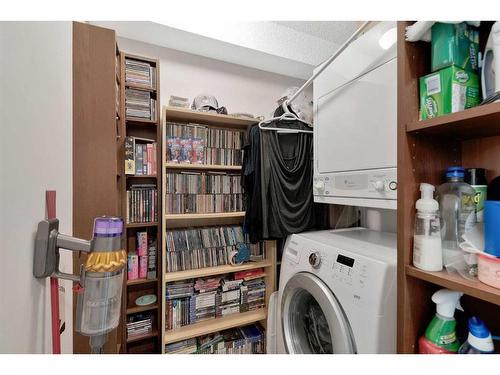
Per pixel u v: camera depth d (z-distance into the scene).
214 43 1.62
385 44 0.88
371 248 0.92
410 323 0.56
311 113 1.54
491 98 0.46
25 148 0.48
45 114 0.59
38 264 0.49
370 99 0.95
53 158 0.64
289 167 1.47
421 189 0.56
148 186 1.50
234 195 1.66
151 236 1.54
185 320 1.48
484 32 0.59
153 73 1.49
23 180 0.47
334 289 0.87
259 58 1.81
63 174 0.75
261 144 1.42
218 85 1.84
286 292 1.12
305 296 1.10
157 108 1.47
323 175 1.24
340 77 1.11
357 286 0.79
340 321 0.81
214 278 1.60
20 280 0.45
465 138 0.64
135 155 1.42
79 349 1.01
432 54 0.57
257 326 1.71
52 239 0.51
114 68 1.14
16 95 0.45
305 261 1.04
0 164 0.40
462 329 0.59
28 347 0.47
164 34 1.52
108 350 1.15
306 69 1.99
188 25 1.48
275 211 1.40
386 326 0.71
